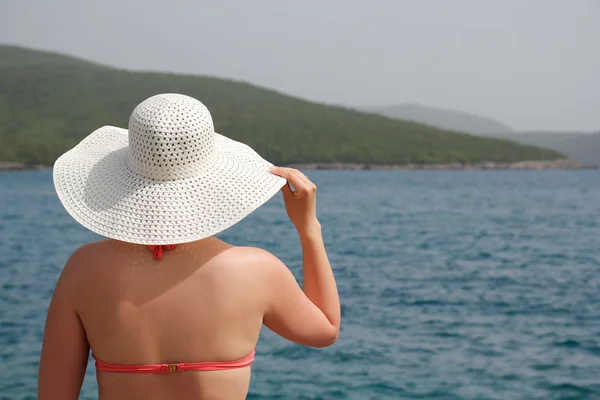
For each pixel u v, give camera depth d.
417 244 24.75
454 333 10.38
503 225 32.41
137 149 1.46
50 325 1.53
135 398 1.49
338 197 53.78
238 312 1.49
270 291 1.53
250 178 1.51
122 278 1.48
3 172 99.19
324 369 8.09
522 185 76.75
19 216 34.28
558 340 9.95
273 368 8.09
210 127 1.49
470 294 14.21
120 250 1.51
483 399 7.14
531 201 50.25
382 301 13.26
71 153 1.61
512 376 8.04
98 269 1.50
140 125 1.45
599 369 8.34
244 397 1.54
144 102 1.49
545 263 19.77
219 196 1.48
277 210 40.09
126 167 1.52
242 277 1.50
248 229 30.16
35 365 7.86
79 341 1.54
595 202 49.25
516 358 8.89
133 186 1.48
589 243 25.30
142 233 1.44
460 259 20.66
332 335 1.60
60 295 1.52
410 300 13.36
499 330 10.62
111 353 1.49
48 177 83.62
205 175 1.49
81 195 1.50
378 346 9.40
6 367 7.78
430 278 16.59
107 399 1.52
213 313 1.48
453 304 12.96
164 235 1.44
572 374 8.14
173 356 1.48
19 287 13.91
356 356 8.78
